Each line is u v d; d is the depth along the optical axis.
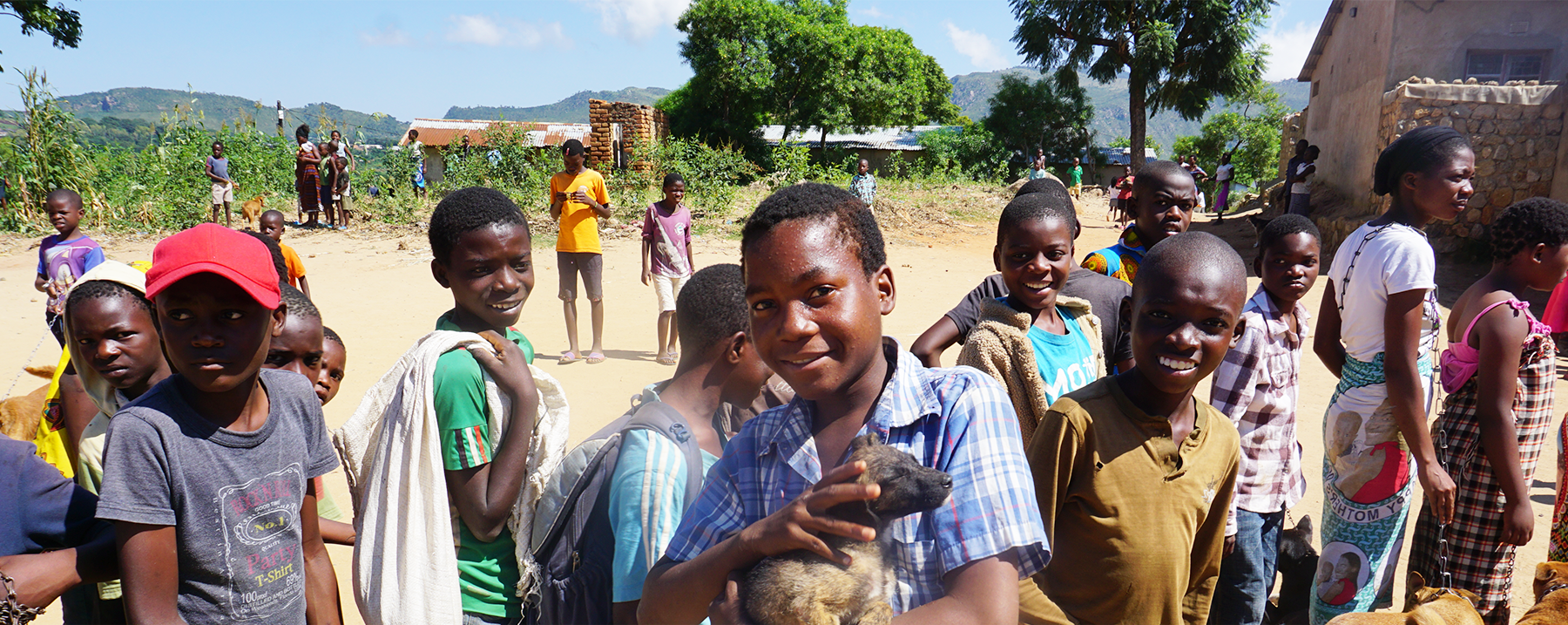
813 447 1.69
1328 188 20.12
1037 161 31.09
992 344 2.88
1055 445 2.40
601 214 8.25
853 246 1.58
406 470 2.47
